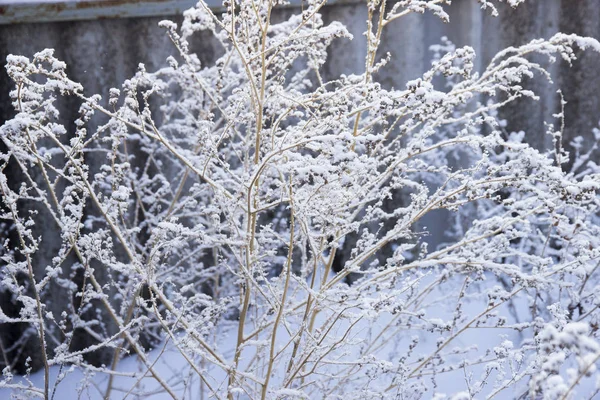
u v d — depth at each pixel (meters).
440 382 3.32
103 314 3.87
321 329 2.48
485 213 4.05
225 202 2.63
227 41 3.81
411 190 4.18
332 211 2.36
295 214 2.27
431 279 3.96
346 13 3.93
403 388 2.54
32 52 3.54
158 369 3.78
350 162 1.97
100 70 3.66
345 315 2.43
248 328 3.83
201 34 3.78
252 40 2.71
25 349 3.85
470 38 4.14
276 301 2.68
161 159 3.86
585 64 4.27
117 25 3.64
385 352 3.51
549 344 1.58
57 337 3.86
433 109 2.09
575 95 4.30
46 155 2.63
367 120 2.91
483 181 2.31
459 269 2.75
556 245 4.14
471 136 2.37
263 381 2.48
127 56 3.70
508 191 4.16
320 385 2.80
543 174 2.19
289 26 3.33
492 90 2.44
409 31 4.02
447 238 4.31
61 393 3.67
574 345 1.52
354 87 2.31
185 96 3.57
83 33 3.59
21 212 3.63
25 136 2.47
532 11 4.17
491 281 4.05
